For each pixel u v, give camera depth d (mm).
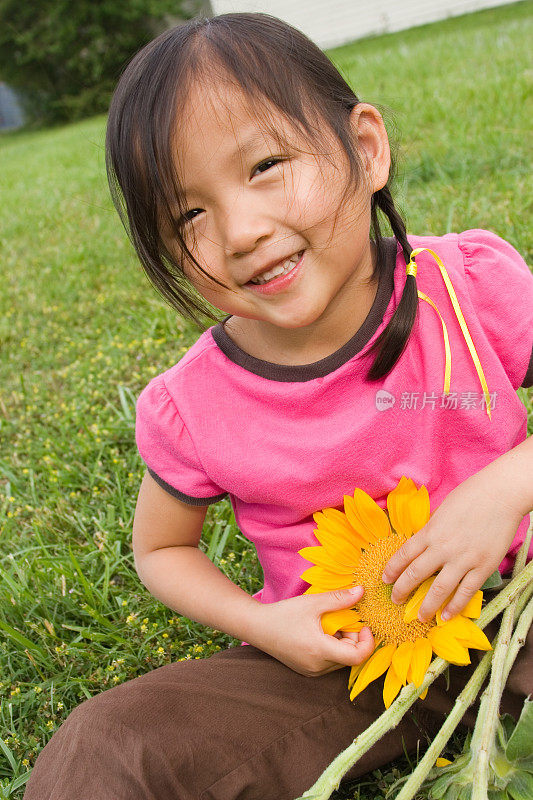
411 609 786
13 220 3139
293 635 811
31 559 1188
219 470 862
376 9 7809
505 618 782
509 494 788
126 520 1200
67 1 9719
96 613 1045
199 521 918
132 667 1018
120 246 2424
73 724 781
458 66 3258
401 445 841
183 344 1644
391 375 834
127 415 1409
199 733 782
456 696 854
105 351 1726
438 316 843
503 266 863
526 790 730
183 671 825
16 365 1847
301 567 875
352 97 798
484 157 2006
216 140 734
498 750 754
